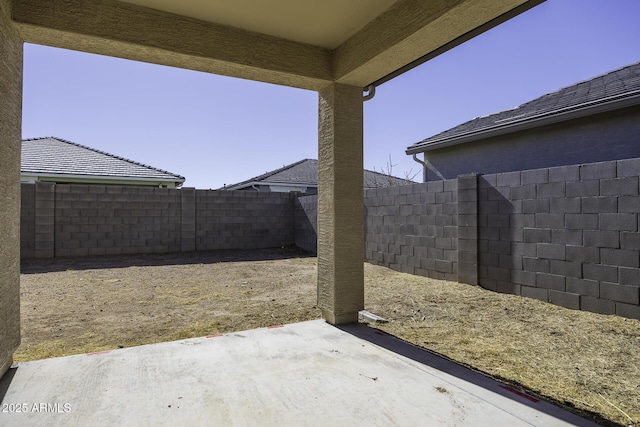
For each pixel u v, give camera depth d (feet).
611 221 14.38
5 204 8.12
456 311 15.94
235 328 14.07
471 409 7.36
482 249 19.76
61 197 32.68
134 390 8.02
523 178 17.70
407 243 24.93
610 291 14.37
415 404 7.52
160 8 9.87
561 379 9.27
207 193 38.50
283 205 42.11
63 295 19.65
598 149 22.67
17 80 8.82
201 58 10.61
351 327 12.76
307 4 9.81
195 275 25.77
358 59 11.31
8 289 8.41
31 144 43.80
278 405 7.42
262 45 11.45
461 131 32.42
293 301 18.35
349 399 7.70
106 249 34.30
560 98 27.32
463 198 20.71
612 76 25.91
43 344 12.26
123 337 13.05
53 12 8.71
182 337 13.07
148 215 35.91
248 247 40.37
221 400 7.61
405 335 12.79
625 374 9.59
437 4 8.44
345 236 12.99
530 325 13.84
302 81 12.73
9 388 8.03
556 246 16.26
